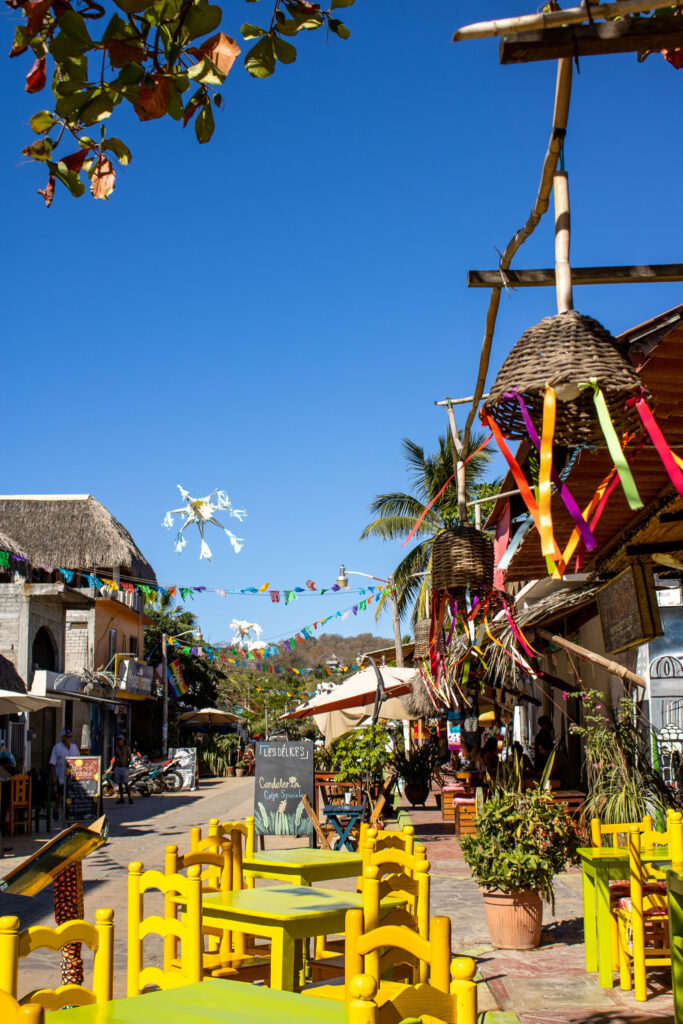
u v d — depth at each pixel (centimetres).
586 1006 645
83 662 3259
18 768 2352
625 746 1055
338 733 2108
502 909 817
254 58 345
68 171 350
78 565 3256
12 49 326
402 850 598
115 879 1294
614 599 743
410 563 2733
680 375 437
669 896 560
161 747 4338
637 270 416
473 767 1870
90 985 731
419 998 264
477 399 600
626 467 287
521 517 777
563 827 834
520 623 1153
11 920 305
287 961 490
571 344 308
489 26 313
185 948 441
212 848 640
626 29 312
